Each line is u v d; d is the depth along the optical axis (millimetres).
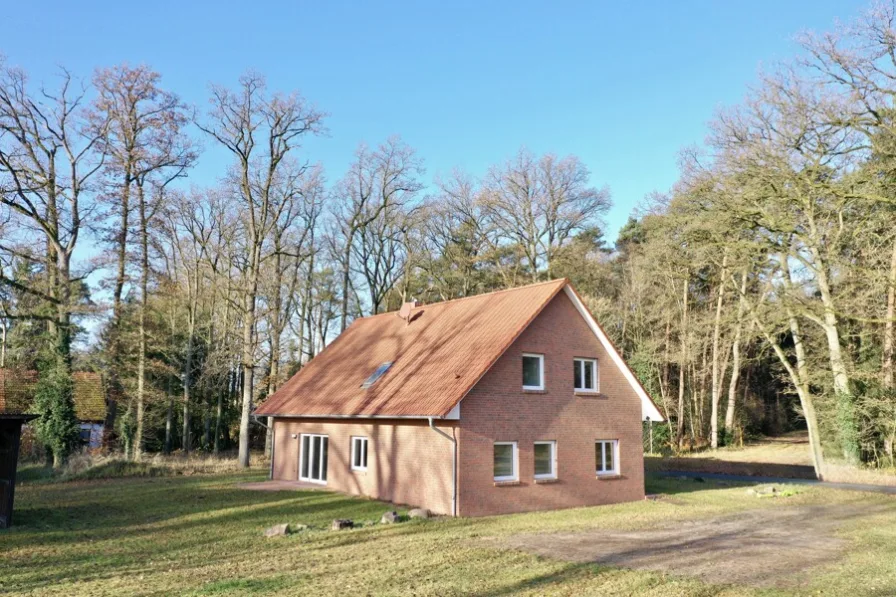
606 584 10070
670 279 44594
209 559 11984
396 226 46094
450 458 18281
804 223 29406
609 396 22453
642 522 16969
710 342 44312
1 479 16156
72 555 12422
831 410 30531
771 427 54781
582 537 14508
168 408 40969
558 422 20750
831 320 30078
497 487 18859
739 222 28641
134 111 32156
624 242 54500
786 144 26375
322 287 51969
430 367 20969
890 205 24594
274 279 40719
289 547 13180
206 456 38906
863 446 29547
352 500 20375
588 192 45125
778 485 26219
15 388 35500
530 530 15523
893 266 27953
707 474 33969
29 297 32344
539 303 20625
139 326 34656
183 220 38219
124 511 18188
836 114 24500
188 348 40594
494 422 19094
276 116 34812
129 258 33344
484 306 22906
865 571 11078
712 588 9844
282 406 26031
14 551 12797
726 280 34344
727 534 15047
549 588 9820
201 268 41250
